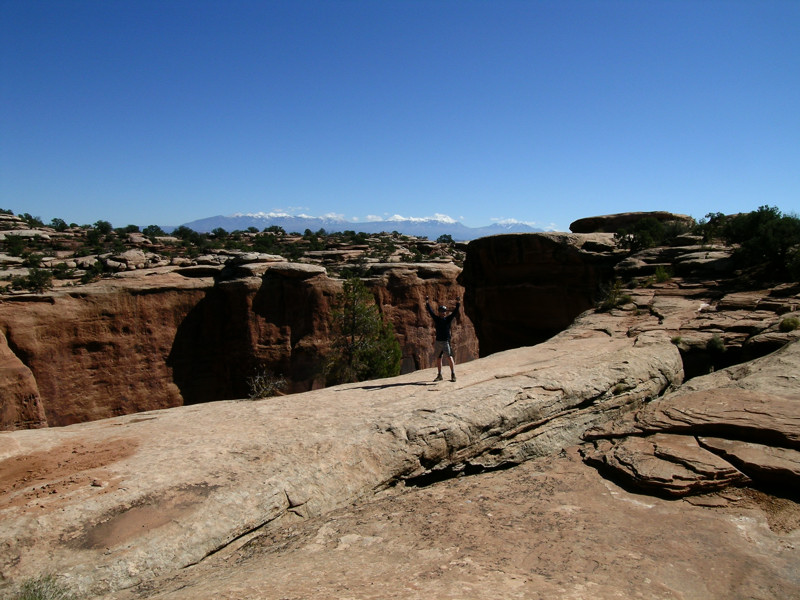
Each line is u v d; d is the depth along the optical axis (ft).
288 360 151.53
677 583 15.64
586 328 60.54
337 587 14.74
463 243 339.36
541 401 33.22
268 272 152.56
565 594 14.42
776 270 71.31
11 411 105.81
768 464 22.34
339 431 28.35
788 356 36.42
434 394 34.27
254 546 20.62
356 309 121.19
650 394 39.93
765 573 16.43
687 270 81.87
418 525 20.34
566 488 23.95
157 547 18.72
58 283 153.17
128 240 271.49
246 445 26.58
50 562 17.39
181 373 140.36
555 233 104.58
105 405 125.70
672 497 22.07
